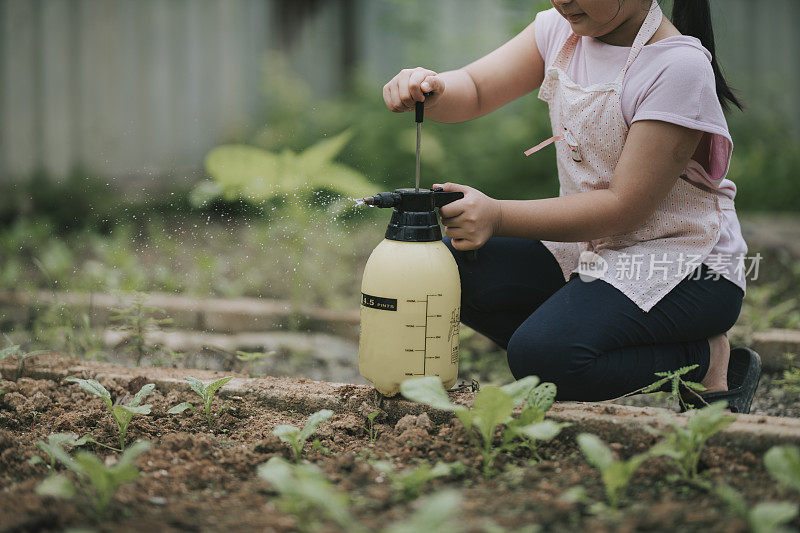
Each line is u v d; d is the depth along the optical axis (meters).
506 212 2.05
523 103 6.61
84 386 1.98
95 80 6.52
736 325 3.25
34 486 1.66
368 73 7.23
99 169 6.42
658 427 1.84
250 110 7.32
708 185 2.18
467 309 2.43
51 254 4.18
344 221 5.62
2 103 6.12
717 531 1.40
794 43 7.92
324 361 3.28
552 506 1.51
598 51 2.17
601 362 2.08
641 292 2.11
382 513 1.52
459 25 7.36
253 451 1.91
